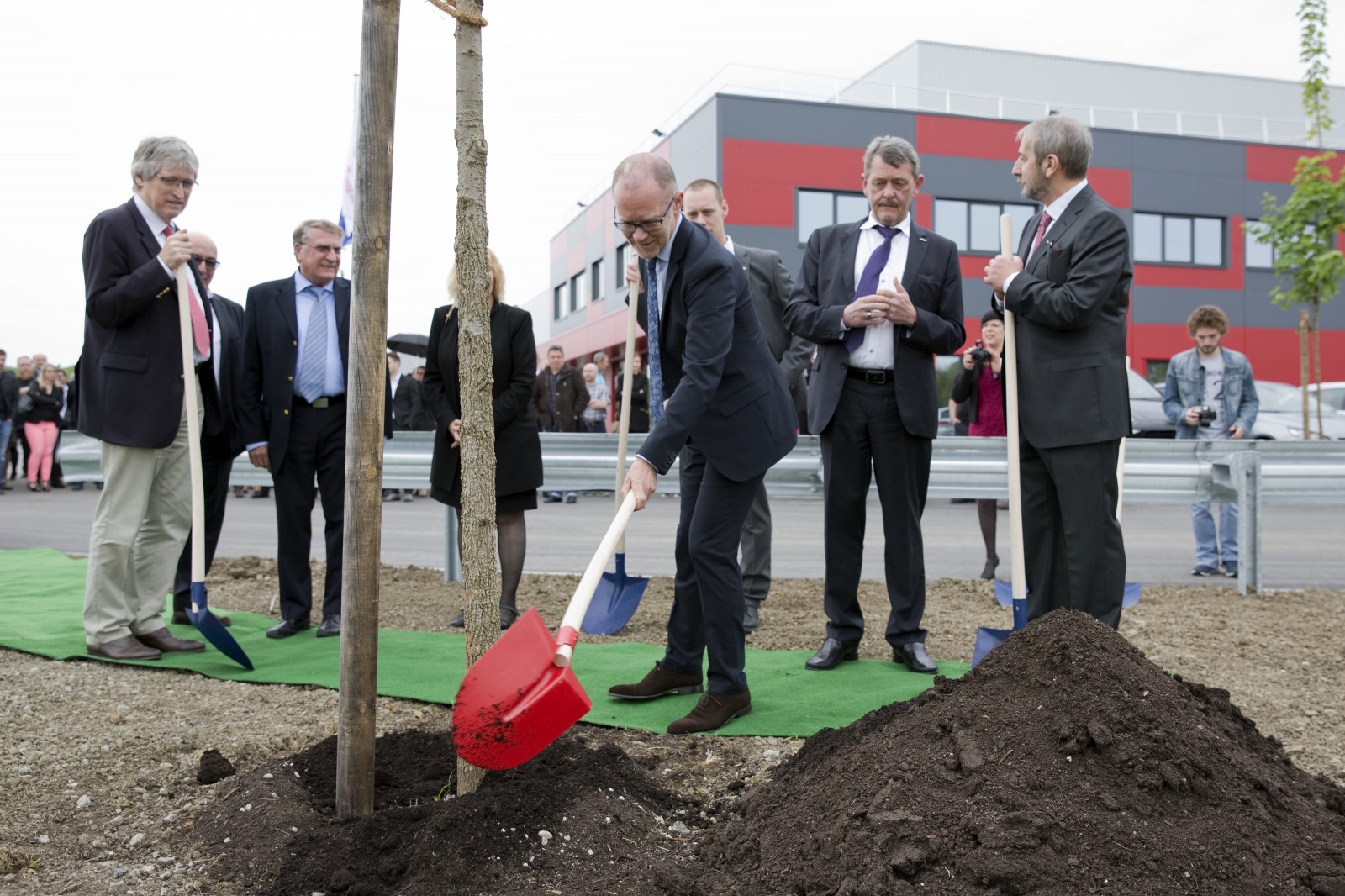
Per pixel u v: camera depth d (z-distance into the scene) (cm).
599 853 256
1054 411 393
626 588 456
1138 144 2386
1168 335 2422
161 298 471
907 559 454
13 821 292
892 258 465
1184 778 239
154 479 497
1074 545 393
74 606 606
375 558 277
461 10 271
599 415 1587
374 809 286
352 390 272
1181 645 504
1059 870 220
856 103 2383
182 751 351
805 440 680
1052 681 265
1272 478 676
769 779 300
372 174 267
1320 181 1269
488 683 244
